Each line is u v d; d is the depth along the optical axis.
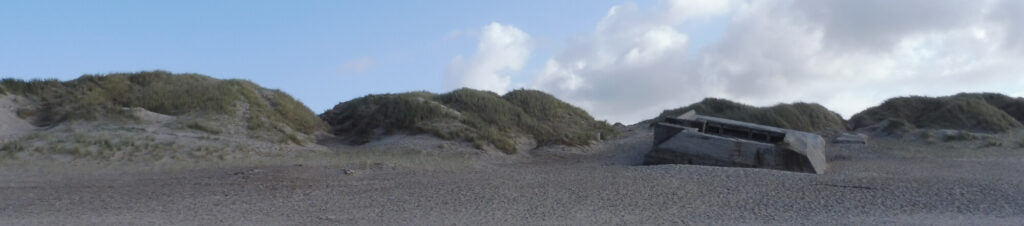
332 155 22.62
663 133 21.97
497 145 25.58
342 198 14.63
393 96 30.09
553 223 12.21
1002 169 18.78
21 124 24.42
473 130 26.58
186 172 18.14
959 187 14.97
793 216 12.69
